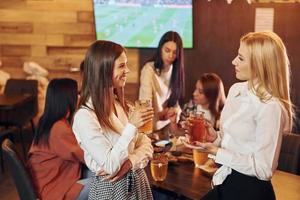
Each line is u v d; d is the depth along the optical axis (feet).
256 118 4.93
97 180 5.49
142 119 5.09
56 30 15.94
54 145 7.08
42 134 7.25
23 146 14.57
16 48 16.26
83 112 5.15
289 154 7.50
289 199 5.67
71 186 7.12
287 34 13.48
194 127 5.65
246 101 5.08
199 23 14.51
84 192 7.29
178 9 14.35
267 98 4.85
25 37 16.12
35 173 7.14
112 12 14.76
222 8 14.10
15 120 14.40
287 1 13.30
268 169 4.82
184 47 14.65
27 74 16.29
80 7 15.64
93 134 5.00
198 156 6.60
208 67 14.67
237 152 5.14
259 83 4.94
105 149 4.98
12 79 15.07
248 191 5.11
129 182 5.40
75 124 5.23
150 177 6.22
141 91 9.88
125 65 5.25
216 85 9.21
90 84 5.17
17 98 13.46
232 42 14.16
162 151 7.07
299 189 6.08
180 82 10.28
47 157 7.18
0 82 15.98
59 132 7.07
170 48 9.76
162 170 5.99
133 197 5.44
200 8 14.38
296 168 7.39
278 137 4.84
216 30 14.32
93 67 5.12
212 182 5.70
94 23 15.17
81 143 5.16
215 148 5.27
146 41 14.90
